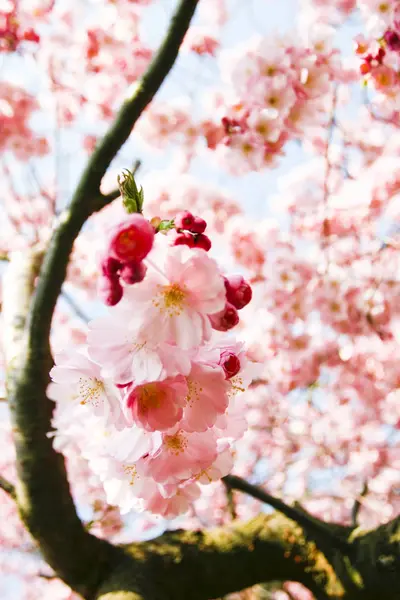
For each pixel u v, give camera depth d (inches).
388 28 111.0
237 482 133.2
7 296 138.5
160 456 45.9
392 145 222.5
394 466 237.5
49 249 110.0
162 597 116.7
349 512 247.6
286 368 218.5
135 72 205.5
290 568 129.0
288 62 113.9
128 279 41.1
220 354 47.0
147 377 41.9
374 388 227.6
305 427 241.1
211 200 203.0
